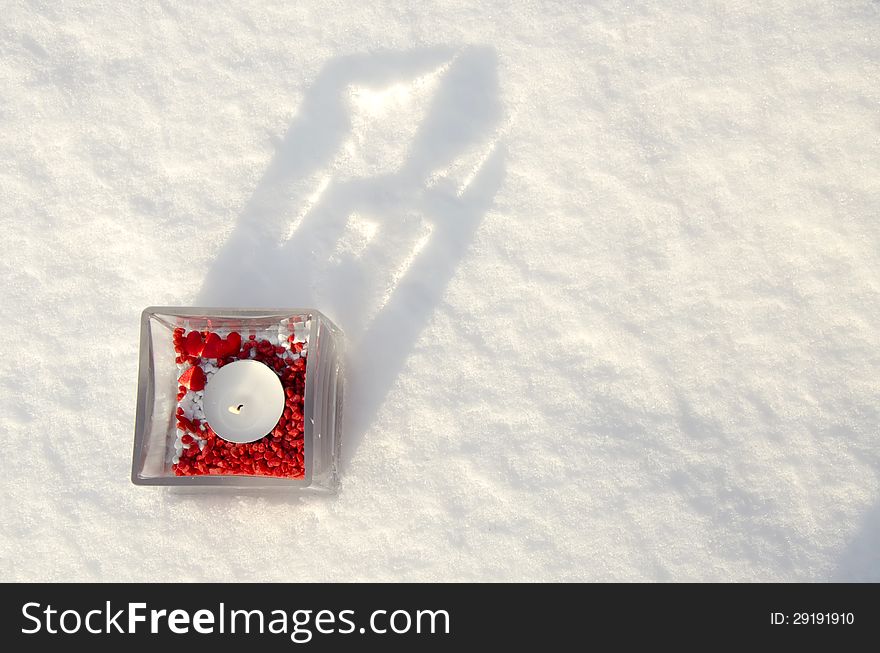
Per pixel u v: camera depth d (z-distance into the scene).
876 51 1.02
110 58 1.03
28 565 1.01
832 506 1.00
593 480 1.00
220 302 1.01
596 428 1.00
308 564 1.00
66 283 1.02
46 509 1.01
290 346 0.95
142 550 1.00
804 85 1.02
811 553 1.00
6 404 1.01
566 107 1.02
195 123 1.03
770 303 1.01
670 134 1.02
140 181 1.02
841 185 1.01
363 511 1.00
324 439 0.96
